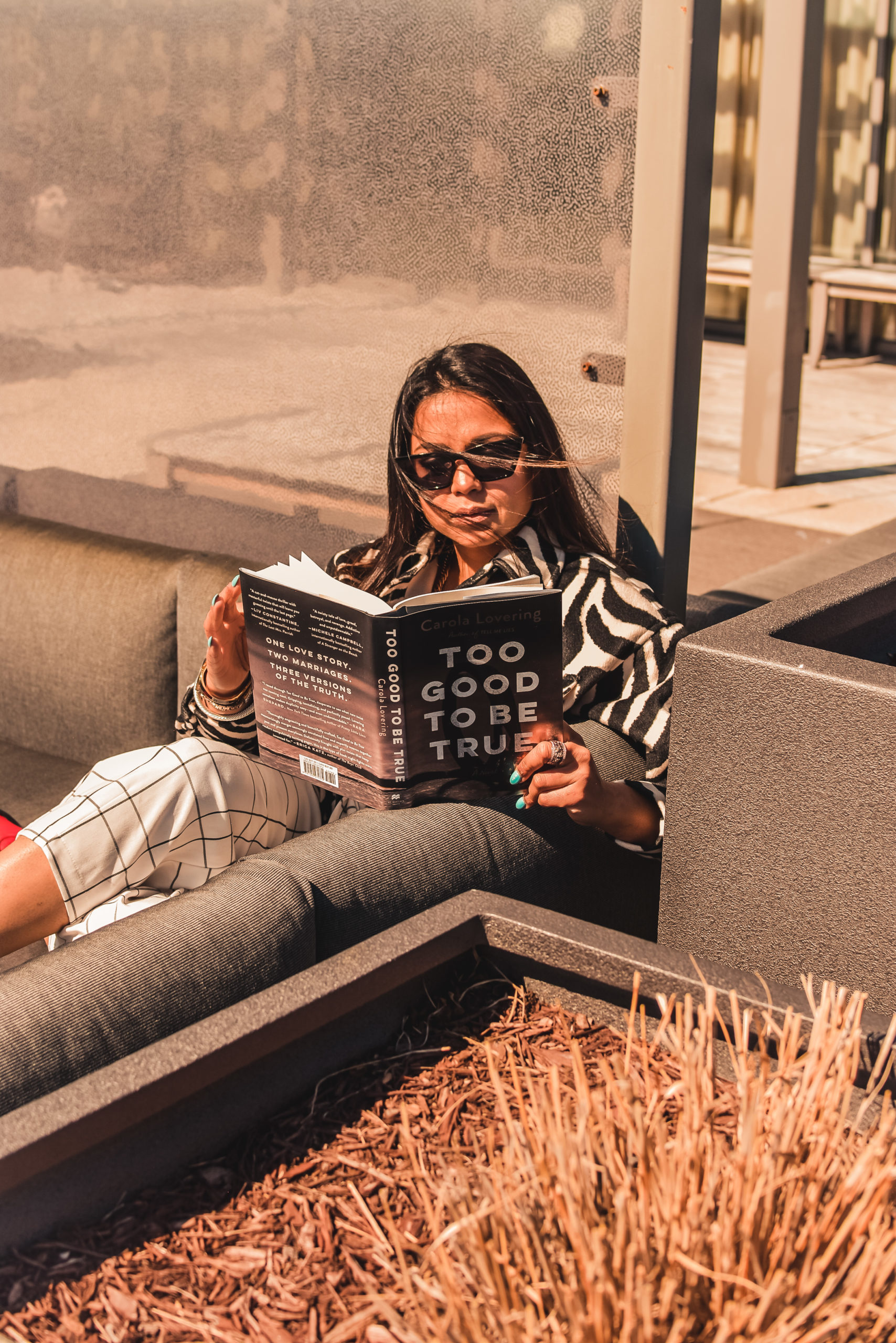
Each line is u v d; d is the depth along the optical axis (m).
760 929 1.35
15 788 2.25
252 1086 1.00
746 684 1.29
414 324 1.98
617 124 1.68
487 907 1.15
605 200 1.72
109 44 2.19
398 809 1.39
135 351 2.36
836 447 6.52
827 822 1.27
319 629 1.34
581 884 1.55
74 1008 1.07
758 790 1.31
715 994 1.01
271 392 2.19
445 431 1.57
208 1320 0.83
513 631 1.29
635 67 1.65
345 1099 1.03
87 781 1.45
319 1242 0.89
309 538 2.23
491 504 1.59
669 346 1.72
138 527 2.47
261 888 1.23
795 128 5.20
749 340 5.60
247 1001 0.99
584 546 1.69
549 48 1.71
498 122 1.79
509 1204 0.76
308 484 2.20
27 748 2.45
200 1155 0.98
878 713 1.20
